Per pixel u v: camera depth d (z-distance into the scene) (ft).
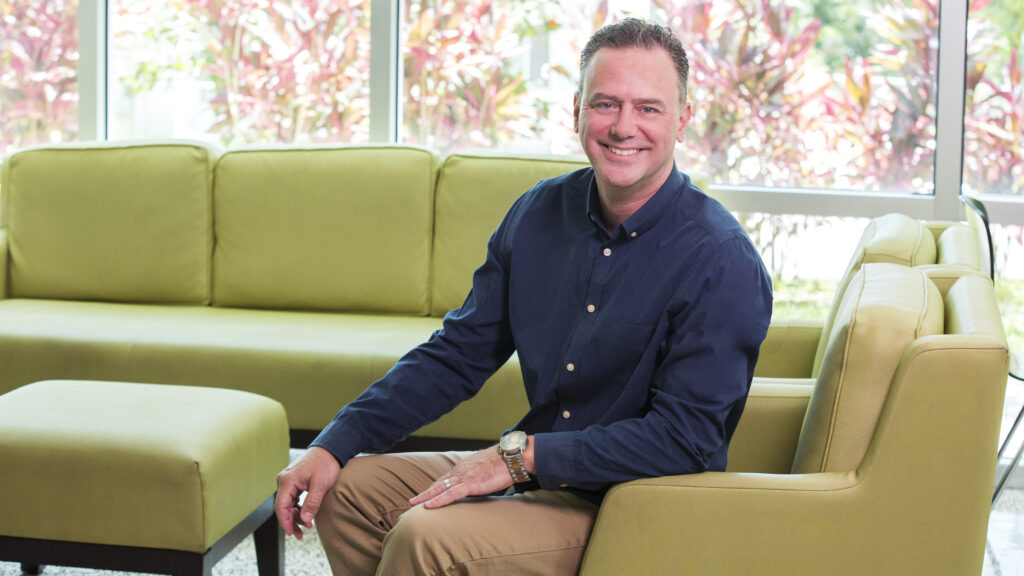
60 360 10.14
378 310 11.64
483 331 6.14
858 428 5.15
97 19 13.33
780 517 4.98
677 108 5.54
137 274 11.93
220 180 11.93
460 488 5.23
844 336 5.23
